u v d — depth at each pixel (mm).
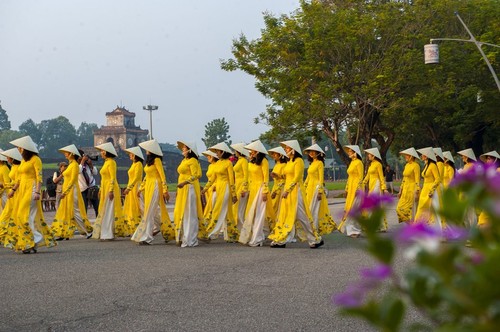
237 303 8250
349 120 40594
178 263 12086
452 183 1751
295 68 37500
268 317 7434
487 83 44375
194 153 15422
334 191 59375
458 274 1685
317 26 36688
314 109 36719
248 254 13492
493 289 1624
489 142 56469
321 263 11945
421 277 1731
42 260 12625
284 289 9227
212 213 16125
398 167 125562
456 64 41406
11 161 14250
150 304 8242
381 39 37500
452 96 46344
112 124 149750
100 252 14000
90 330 6945
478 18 42812
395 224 20688
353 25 36656
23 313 7820
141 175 17453
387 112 37500
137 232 15688
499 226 1692
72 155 17172
